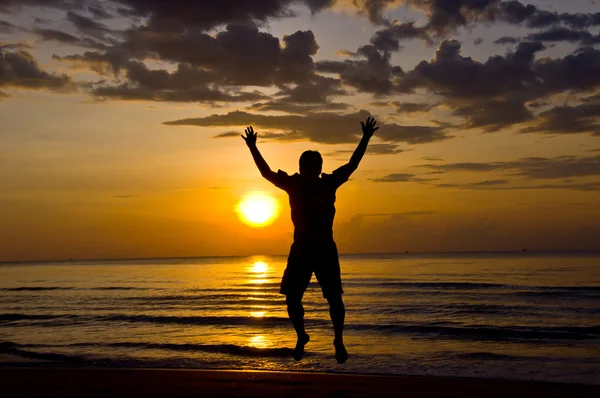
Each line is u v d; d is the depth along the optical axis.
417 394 7.46
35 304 31.55
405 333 17.59
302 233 4.46
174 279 63.62
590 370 11.74
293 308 4.50
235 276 70.81
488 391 7.73
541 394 7.62
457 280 47.94
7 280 67.06
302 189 4.49
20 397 7.16
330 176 4.52
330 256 4.46
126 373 9.19
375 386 8.00
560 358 13.23
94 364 12.46
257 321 21.42
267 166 4.57
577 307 26.17
